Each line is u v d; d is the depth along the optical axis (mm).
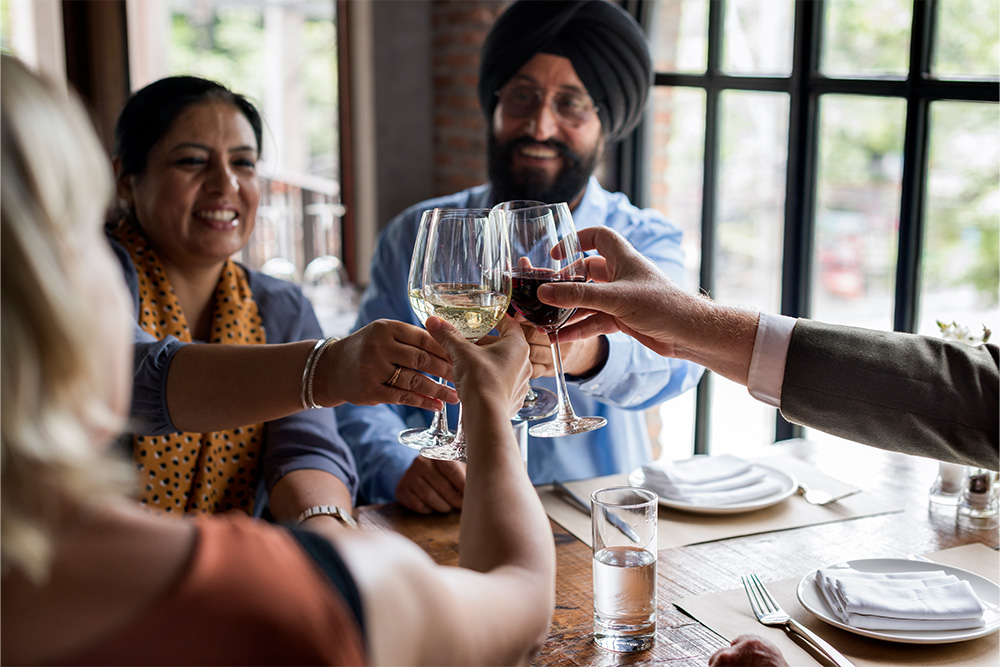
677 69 3158
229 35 9867
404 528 1428
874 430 1171
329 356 1210
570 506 1479
